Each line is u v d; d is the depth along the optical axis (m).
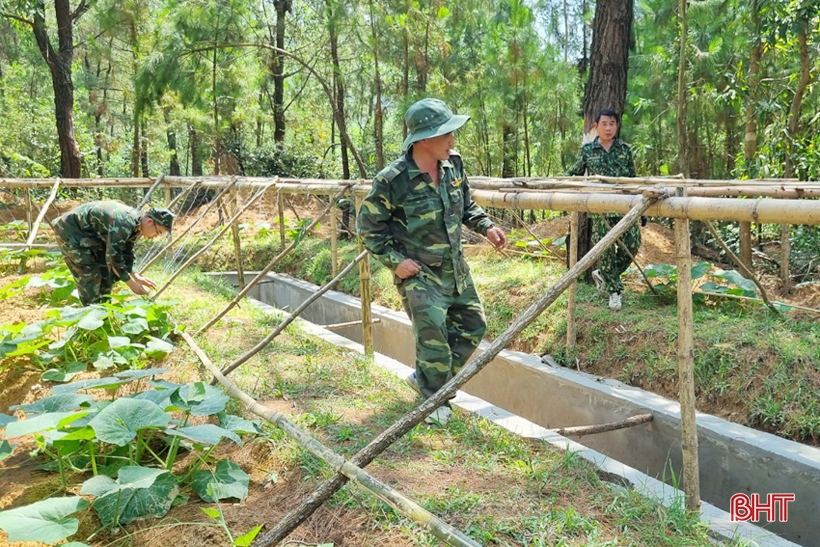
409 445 3.26
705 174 10.67
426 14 9.49
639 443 4.27
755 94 8.13
